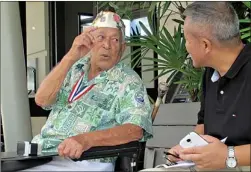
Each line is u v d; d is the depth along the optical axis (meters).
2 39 1.93
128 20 2.98
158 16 2.89
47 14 4.65
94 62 1.84
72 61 1.80
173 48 2.65
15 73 1.97
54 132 1.80
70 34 4.69
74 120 1.80
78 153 1.44
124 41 1.92
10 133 1.98
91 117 1.80
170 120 2.33
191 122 2.24
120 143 1.54
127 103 1.73
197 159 1.32
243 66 1.46
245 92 1.44
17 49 1.98
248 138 1.42
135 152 1.56
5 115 1.96
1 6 1.93
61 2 4.67
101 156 1.50
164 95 2.55
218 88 1.53
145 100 1.74
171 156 1.45
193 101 2.56
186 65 2.62
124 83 1.78
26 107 2.05
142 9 3.14
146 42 2.74
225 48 1.50
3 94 1.94
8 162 1.35
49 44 4.62
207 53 1.53
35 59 4.45
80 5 4.62
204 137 1.36
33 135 2.12
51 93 1.81
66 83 1.86
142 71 2.85
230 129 1.45
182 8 2.83
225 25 1.48
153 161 2.25
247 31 2.34
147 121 1.66
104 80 1.82
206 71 1.71
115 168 1.54
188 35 1.56
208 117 1.58
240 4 2.68
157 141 2.31
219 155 1.30
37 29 4.55
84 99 1.82
